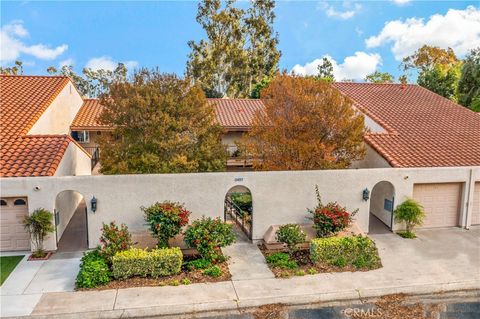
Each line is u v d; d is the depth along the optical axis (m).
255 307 10.62
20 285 11.38
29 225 13.19
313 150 16.59
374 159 18.77
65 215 16.34
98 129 24.34
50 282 11.59
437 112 24.42
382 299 11.12
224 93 46.62
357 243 13.23
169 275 12.06
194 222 13.47
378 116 22.59
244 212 16.88
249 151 17.62
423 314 10.30
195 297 10.83
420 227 17.12
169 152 16.45
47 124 19.89
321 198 15.43
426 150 18.66
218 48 45.00
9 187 13.29
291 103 17.25
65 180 13.59
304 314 10.28
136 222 14.19
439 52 57.94
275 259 13.16
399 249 14.55
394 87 29.08
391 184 16.50
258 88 40.09
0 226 13.88
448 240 15.62
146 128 16.34
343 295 11.12
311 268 12.66
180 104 16.69
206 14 46.00
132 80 17.19
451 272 12.59
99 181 13.84
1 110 18.91
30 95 20.98
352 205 15.78
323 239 13.41
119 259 11.68
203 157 16.83
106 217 14.01
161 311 10.23
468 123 22.92
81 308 10.17
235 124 25.67
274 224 15.11
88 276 11.34
